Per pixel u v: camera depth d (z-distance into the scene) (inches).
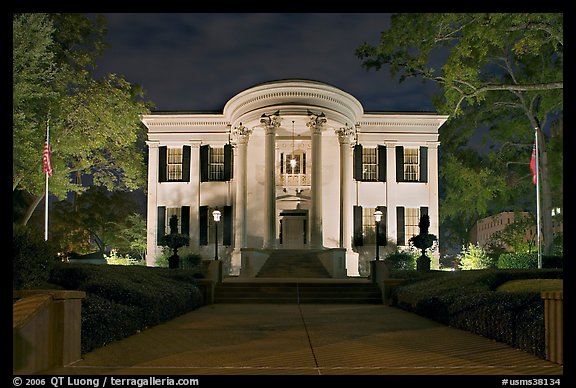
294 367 374.0
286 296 929.5
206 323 612.4
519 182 1518.2
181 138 1465.3
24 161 1056.8
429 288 731.4
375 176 1448.1
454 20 919.0
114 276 624.1
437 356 409.7
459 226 2154.3
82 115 1186.0
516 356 403.5
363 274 1411.2
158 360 394.9
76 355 382.0
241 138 1358.3
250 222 1409.9
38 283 492.7
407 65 1078.4
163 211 1451.8
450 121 1489.9
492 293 524.7
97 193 1793.8
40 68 1077.1
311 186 1280.8
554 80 1248.2
